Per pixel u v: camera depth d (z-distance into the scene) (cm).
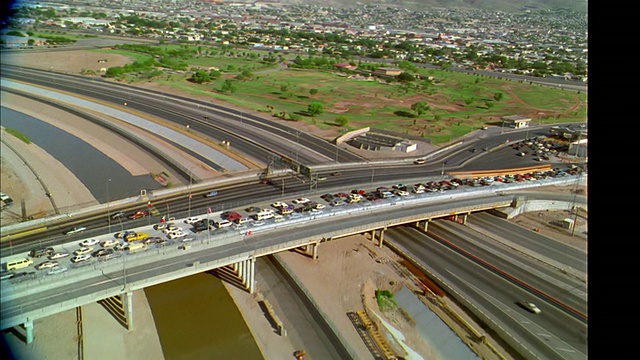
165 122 19912
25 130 17950
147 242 9694
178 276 8712
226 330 8638
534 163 18075
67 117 19888
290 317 9119
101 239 9819
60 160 15400
